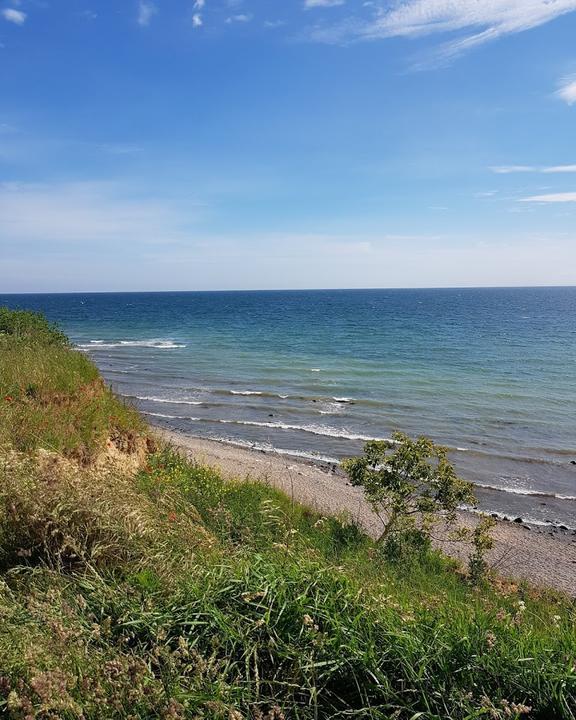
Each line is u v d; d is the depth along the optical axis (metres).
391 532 10.05
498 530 13.81
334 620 3.22
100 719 2.49
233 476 14.30
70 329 75.38
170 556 4.13
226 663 2.91
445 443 21.23
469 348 52.56
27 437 7.16
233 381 34.06
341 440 21.50
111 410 10.37
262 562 3.95
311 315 108.94
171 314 113.69
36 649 2.70
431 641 3.26
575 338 62.38
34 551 4.02
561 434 22.58
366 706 2.86
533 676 3.03
